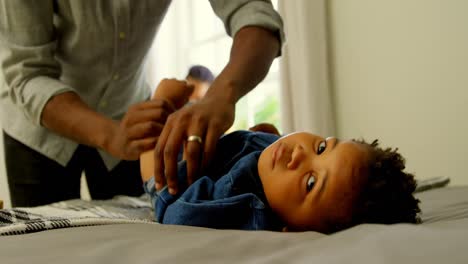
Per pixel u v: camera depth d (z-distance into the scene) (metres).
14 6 0.95
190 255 0.35
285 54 2.12
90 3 1.04
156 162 0.69
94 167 1.28
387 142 1.89
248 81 0.83
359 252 0.31
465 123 1.62
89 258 0.35
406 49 1.79
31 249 0.39
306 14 2.01
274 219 0.69
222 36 3.07
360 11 1.95
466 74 1.61
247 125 2.73
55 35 1.08
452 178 1.67
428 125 1.74
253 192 0.72
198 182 0.71
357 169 0.65
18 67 0.96
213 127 0.70
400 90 1.82
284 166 0.69
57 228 0.55
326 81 2.03
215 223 0.66
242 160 0.75
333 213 0.65
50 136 1.18
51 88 0.91
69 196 1.26
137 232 0.47
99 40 1.10
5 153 1.24
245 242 0.39
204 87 1.80
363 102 1.97
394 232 0.35
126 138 0.77
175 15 3.29
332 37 2.07
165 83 0.91
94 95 1.20
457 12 1.62
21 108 0.99
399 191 0.67
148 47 1.22
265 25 0.93
